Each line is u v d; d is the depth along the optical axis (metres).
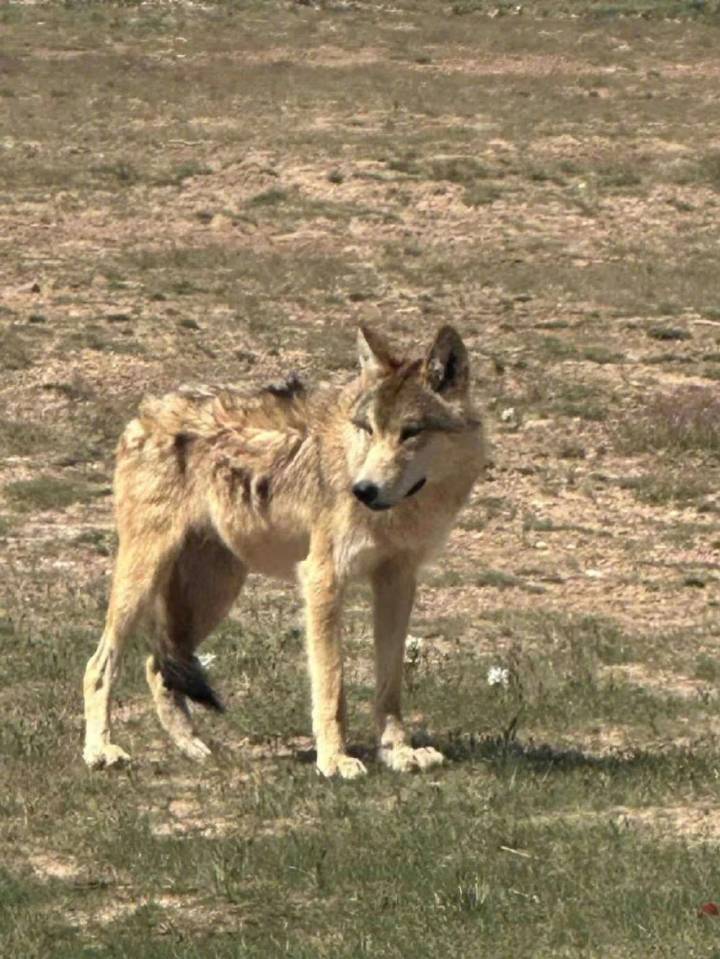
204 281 52.44
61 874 17.69
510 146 70.62
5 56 91.62
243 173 65.44
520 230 59.88
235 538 21.12
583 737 22.45
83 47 97.75
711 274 54.75
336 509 20.20
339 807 19.05
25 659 25.11
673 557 32.44
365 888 16.84
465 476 20.12
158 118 77.12
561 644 26.56
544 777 19.97
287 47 99.69
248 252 56.16
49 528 33.00
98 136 72.50
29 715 22.83
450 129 73.69
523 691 23.92
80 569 30.62
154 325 47.44
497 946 15.41
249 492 20.81
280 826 18.89
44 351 44.66
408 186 63.88
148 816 19.09
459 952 15.31
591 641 26.62
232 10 111.88
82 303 49.38
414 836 18.02
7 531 32.75
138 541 21.33
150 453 21.38
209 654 25.30
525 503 35.53
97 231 58.34
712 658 26.11
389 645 20.81
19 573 30.09
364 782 20.02
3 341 45.09
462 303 51.09
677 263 56.34
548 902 16.30
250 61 94.81
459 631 27.33
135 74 88.38
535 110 78.94
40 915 16.55
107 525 33.38
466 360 19.81
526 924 15.89
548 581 30.77
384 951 15.38
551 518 34.69
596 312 50.03
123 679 24.23
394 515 20.00
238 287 51.81
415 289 52.59
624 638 26.92
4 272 52.34
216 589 21.86
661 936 15.48
